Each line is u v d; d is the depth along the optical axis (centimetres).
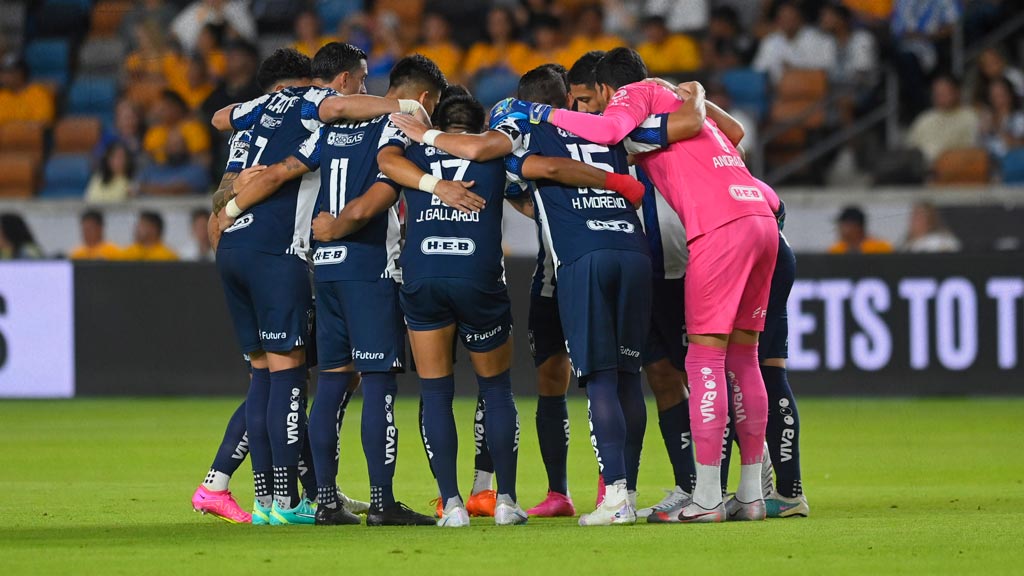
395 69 2323
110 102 6562
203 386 4944
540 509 2362
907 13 6181
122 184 5906
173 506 2488
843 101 5919
